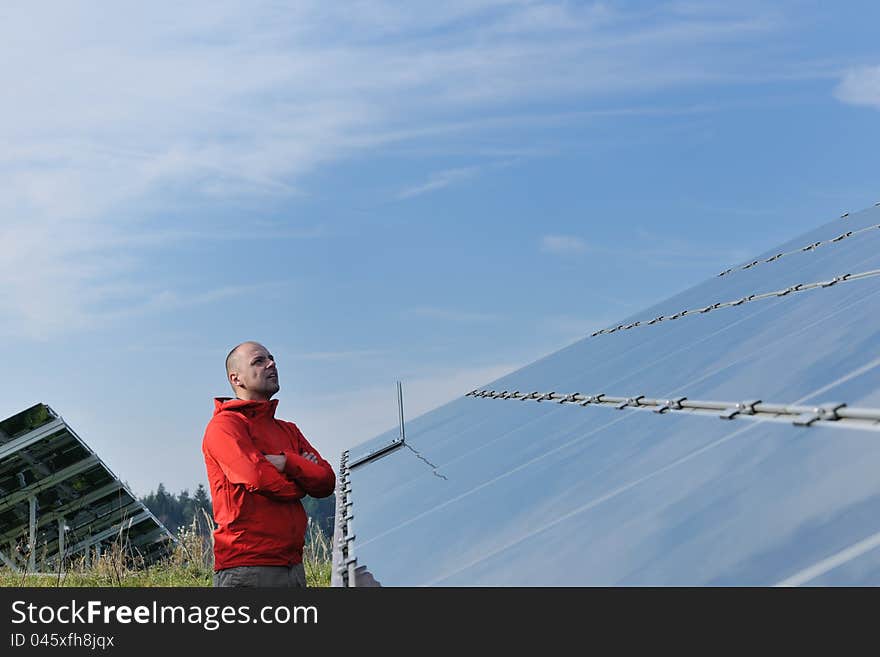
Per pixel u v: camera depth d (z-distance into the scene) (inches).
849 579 69.7
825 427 104.5
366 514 213.6
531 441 201.3
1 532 596.7
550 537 121.0
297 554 207.5
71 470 568.1
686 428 138.9
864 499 80.0
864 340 136.6
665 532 99.6
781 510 88.3
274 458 205.9
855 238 284.4
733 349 189.3
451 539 148.3
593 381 252.1
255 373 215.6
